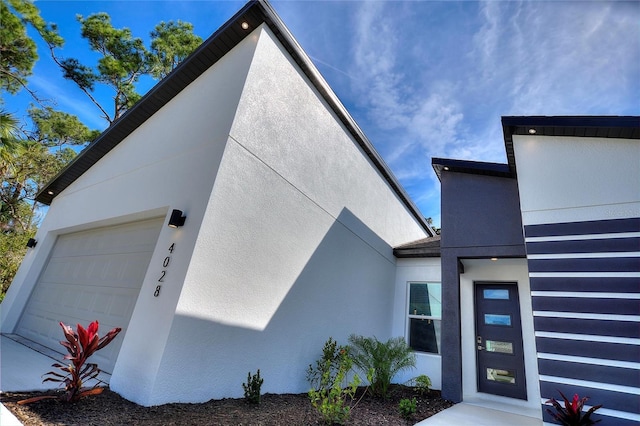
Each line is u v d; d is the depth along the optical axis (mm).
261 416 3430
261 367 4336
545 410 3609
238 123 4277
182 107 5566
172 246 3893
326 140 6398
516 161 4570
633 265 3611
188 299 3459
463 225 6250
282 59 5250
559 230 4086
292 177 5297
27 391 3129
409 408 4250
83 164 7414
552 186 4266
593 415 3375
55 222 7594
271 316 4594
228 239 3990
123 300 4762
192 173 4359
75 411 2832
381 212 8562
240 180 4238
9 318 6738
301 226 5406
